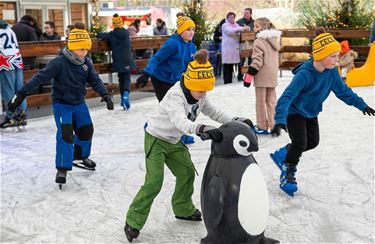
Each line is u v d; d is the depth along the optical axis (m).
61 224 3.94
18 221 4.01
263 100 6.69
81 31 4.63
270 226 3.80
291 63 13.08
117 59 8.87
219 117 3.47
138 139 6.77
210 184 2.99
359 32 12.04
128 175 5.20
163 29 14.97
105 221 3.98
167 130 3.47
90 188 4.80
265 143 6.38
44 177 5.19
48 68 4.57
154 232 3.72
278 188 4.67
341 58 11.34
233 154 3.00
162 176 3.53
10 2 14.22
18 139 6.93
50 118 8.45
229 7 22.53
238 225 2.96
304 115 4.24
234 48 12.05
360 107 4.20
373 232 3.68
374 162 5.46
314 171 5.18
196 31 13.52
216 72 14.43
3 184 4.98
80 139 5.11
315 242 3.52
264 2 21.75
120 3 20.66
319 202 4.30
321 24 13.11
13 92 7.44
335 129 7.08
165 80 5.90
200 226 3.83
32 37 9.18
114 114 8.67
